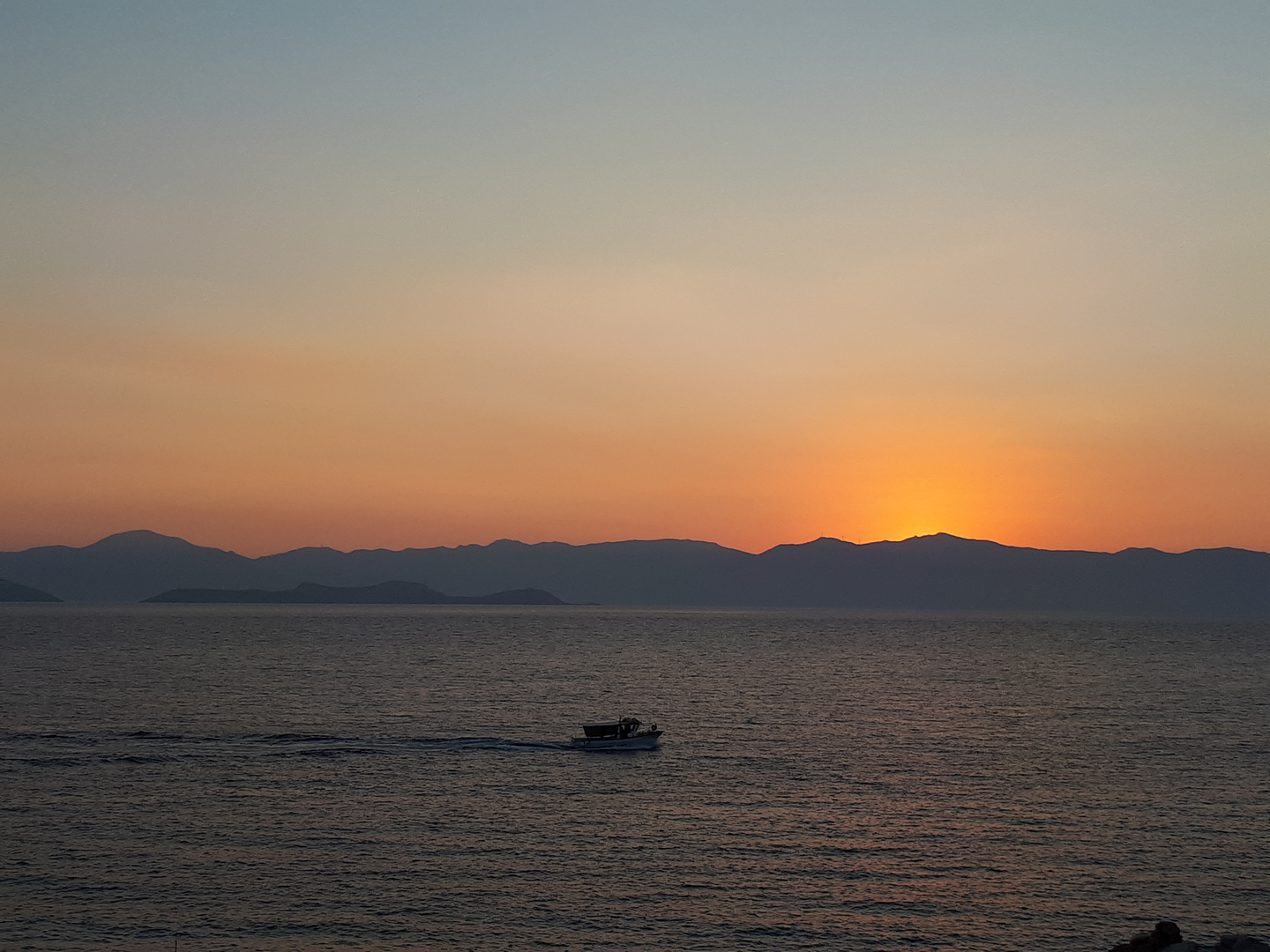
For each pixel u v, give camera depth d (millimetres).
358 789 74812
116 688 134000
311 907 50625
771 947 46719
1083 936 47969
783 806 70625
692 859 58438
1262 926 49281
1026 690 150250
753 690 147625
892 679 168625
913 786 76938
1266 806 70938
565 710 121562
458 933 47906
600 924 49031
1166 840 62344
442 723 108188
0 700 119812
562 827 64750
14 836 61188
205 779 77250
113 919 48906
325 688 139375
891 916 50250
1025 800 72562
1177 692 148625
